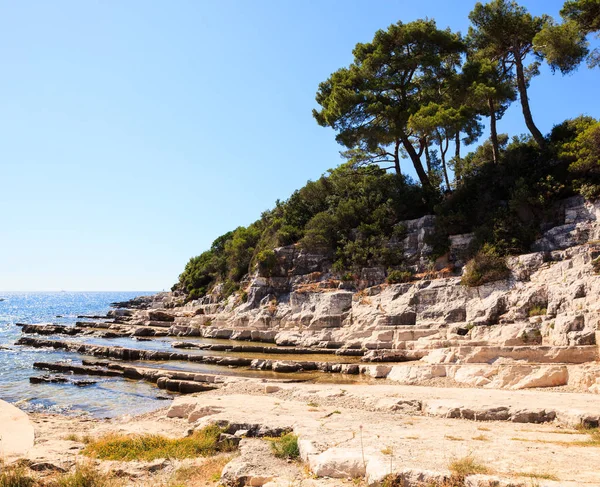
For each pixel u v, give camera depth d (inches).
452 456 375.2
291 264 1943.9
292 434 475.8
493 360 914.1
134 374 1148.5
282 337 1562.5
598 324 860.6
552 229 1369.3
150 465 428.5
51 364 1277.1
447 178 1969.7
